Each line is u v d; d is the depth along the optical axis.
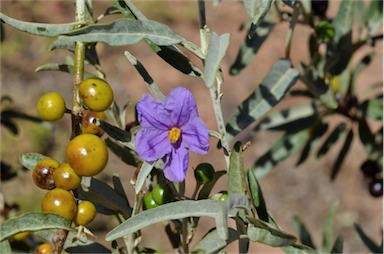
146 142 0.34
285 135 0.64
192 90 1.53
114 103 0.44
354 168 1.39
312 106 0.63
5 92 1.48
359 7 0.60
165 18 1.64
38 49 1.55
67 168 0.33
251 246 1.17
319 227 1.38
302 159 0.65
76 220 0.34
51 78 1.53
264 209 0.37
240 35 1.58
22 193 1.27
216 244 0.37
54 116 0.34
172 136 0.34
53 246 0.34
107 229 1.18
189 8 1.65
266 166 0.64
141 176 0.35
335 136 0.65
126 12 0.36
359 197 1.38
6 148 1.36
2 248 0.35
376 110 0.62
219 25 1.61
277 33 1.58
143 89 1.52
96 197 0.39
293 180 1.42
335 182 1.40
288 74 0.41
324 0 0.57
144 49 1.60
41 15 1.62
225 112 1.47
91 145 0.33
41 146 1.37
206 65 0.32
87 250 0.39
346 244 1.33
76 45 0.34
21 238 0.47
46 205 0.33
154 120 0.34
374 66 1.43
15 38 1.56
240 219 0.36
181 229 0.40
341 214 1.37
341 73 0.60
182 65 0.37
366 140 0.64
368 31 0.60
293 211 1.39
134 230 0.33
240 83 1.51
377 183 0.64
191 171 1.31
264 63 1.55
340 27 0.55
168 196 0.37
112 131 0.36
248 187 0.36
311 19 0.56
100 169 0.33
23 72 1.52
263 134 1.41
